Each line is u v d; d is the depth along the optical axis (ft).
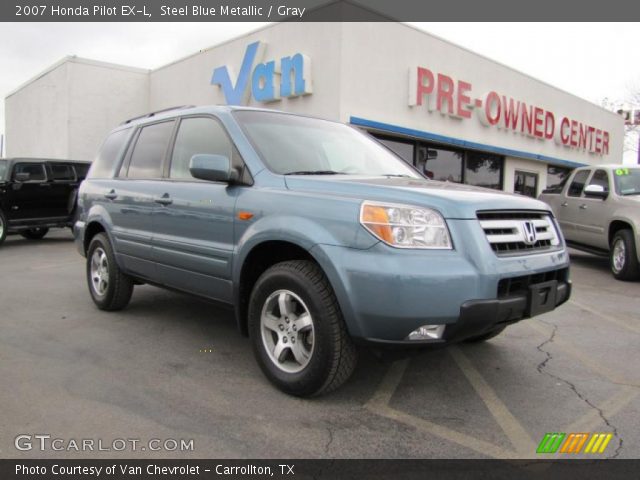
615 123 76.18
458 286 9.32
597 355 14.15
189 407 10.47
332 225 10.04
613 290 23.90
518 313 10.28
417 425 9.90
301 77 36.96
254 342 11.58
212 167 11.72
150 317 17.17
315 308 10.18
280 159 12.46
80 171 41.55
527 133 55.72
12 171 37.32
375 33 37.78
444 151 47.37
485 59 49.29
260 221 11.25
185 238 13.51
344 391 11.38
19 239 43.24
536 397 11.28
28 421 9.77
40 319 16.88
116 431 9.46
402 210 9.64
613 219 26.89
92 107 56.24
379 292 9.32
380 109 38.47
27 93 68.33
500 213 10.57
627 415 10.46
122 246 16.22
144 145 16.35
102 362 12.94
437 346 9.57
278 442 9.18
